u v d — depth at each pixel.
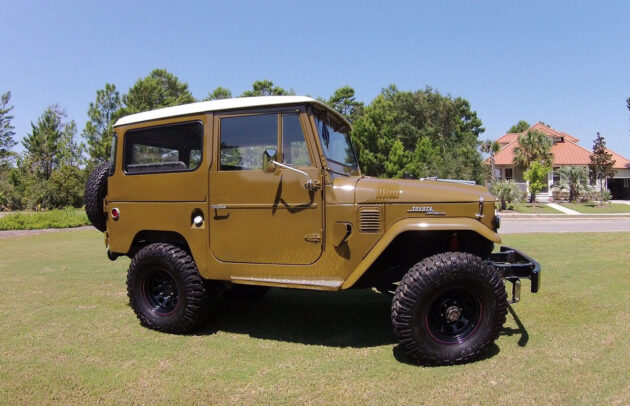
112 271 7.41
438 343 3.38
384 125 25.97
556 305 4.95
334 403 2.81
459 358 3.36
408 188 3.71
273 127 3.89
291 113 3.84
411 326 3.33
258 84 33.72
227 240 3.98
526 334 4.03
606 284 5.92
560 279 6.23
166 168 4.23
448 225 3.52
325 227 3.70
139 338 4.04
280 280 3.81
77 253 9.77
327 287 3.64
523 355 3.54
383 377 3.18
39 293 5.79
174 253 4.16
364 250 3.64
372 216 3.63
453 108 47.66
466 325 3.49
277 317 4.71
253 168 3.93
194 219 4.12
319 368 3.35
